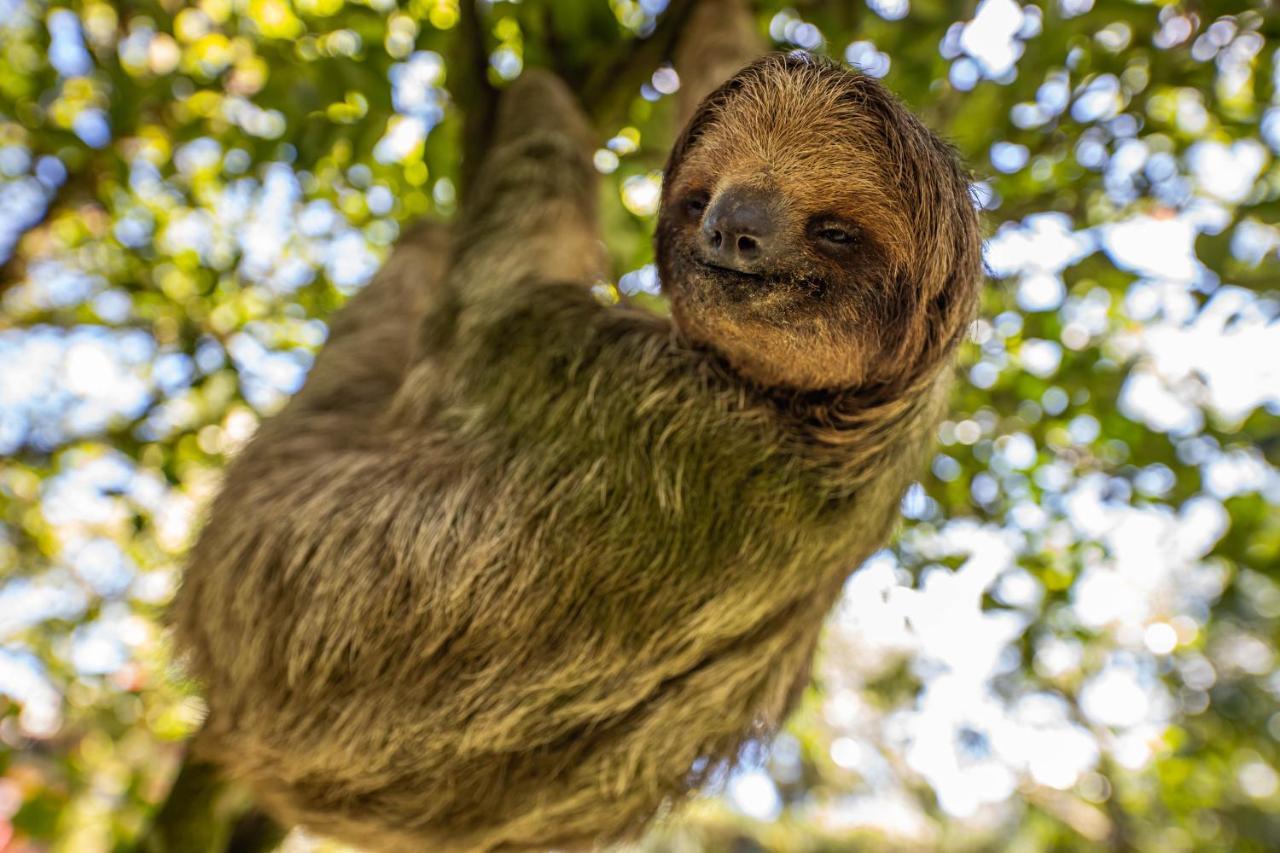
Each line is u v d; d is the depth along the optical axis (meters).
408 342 0.44
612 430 0.31
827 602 0.35
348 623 0.32
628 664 0.31
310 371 0.43
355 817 0.34
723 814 1.52
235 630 0.33
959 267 0.27
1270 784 1.22
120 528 0.67
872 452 0.31
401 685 0.31
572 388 0.32
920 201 0.26
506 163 0.41
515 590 0.31
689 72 0.44
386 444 0.35
